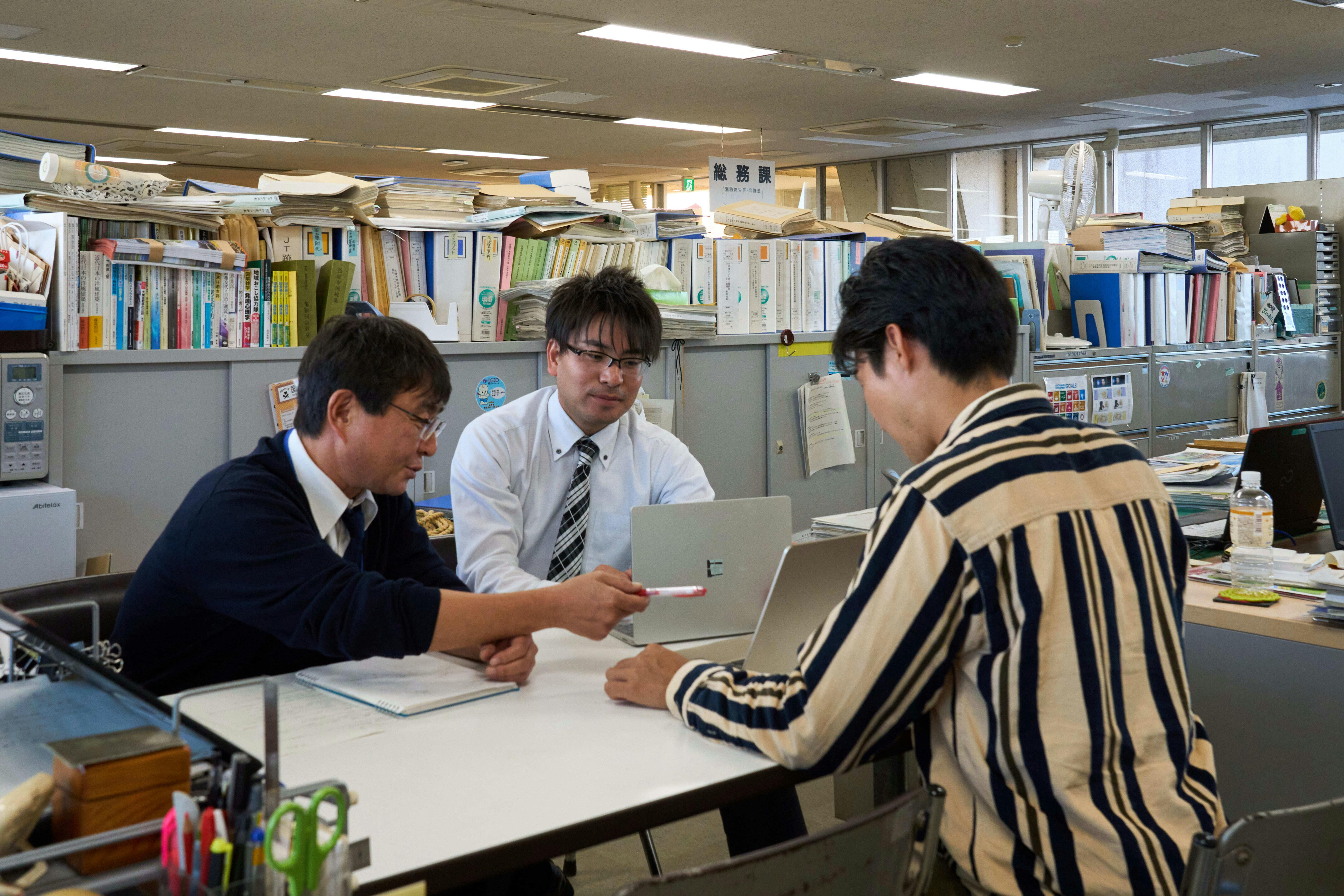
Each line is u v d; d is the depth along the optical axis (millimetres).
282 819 777
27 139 3107
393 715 1390
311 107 8555
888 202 11750
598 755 1249
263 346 3297
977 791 1158
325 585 1452
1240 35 6633
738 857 885
